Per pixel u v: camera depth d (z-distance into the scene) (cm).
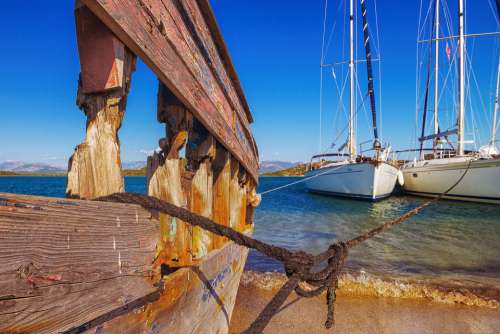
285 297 166
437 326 533
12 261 86
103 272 121
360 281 716
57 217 101
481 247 1095
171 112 210
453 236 1295
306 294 209
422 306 602
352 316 561
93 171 140
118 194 142
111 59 135
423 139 2956
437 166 2428
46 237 97
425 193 2688
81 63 140
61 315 101
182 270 211
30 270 91
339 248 247
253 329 139
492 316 566
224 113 291
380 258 941
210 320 271
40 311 94
